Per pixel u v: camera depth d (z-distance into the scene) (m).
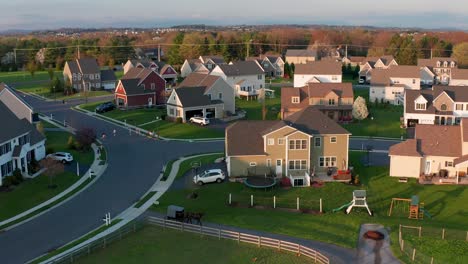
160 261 37.62
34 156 64.56
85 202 51.78
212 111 96.19
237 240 41.03
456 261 36.78
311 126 61.22
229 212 48.34
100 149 74.19
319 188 55.72
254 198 52.41
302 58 178.38
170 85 140.00
